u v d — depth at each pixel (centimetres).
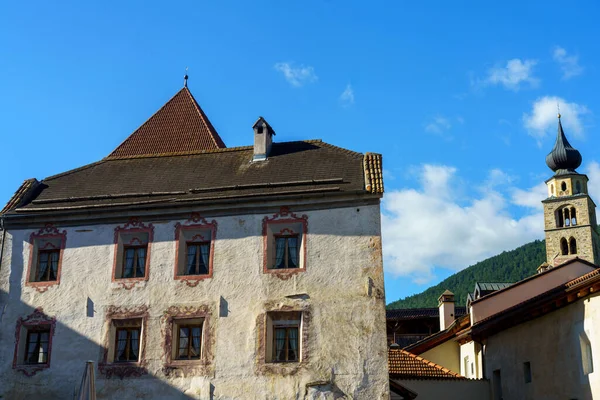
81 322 2623
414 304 13125
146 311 2592
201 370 2467
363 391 2348
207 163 3103
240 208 2662
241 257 2600
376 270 2491
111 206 2734
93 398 2061
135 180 3023
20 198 2956
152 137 3962
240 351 2467
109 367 2527
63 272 2717
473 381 3100
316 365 2403
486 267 13925
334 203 2606
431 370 3130
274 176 2839
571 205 9556
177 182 2933
